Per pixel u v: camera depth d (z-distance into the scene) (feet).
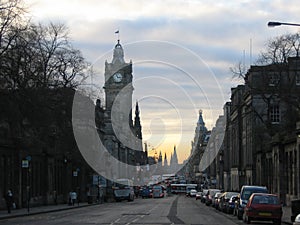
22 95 167.12
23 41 158.71
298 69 241.55
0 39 151.94
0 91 160.66
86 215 154.92
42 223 118.73
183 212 173.17
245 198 138.41
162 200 346.33
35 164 233.14
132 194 331.36
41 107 179.63
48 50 212.43
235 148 377.71
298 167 184.75
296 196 193.77
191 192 428.56
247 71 280.10
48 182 248.52
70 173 279.08
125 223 118.01
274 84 247.50
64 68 219.20
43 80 187.93
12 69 156.56
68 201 262.47
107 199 335.67
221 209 177.78
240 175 345.10
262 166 267.59
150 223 118.32
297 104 232.12
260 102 284.61
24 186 210.18
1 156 190.70
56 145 242.99
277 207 118.52
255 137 291.17
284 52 230.68
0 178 189.78
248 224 119.85
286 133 216.54
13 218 144.97
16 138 195.83
